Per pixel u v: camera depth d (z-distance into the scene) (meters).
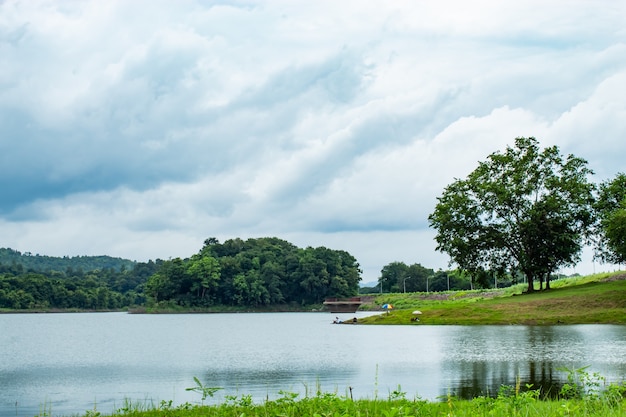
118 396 25.81
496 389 22.44
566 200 85.94
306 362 35.78
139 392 26.78
